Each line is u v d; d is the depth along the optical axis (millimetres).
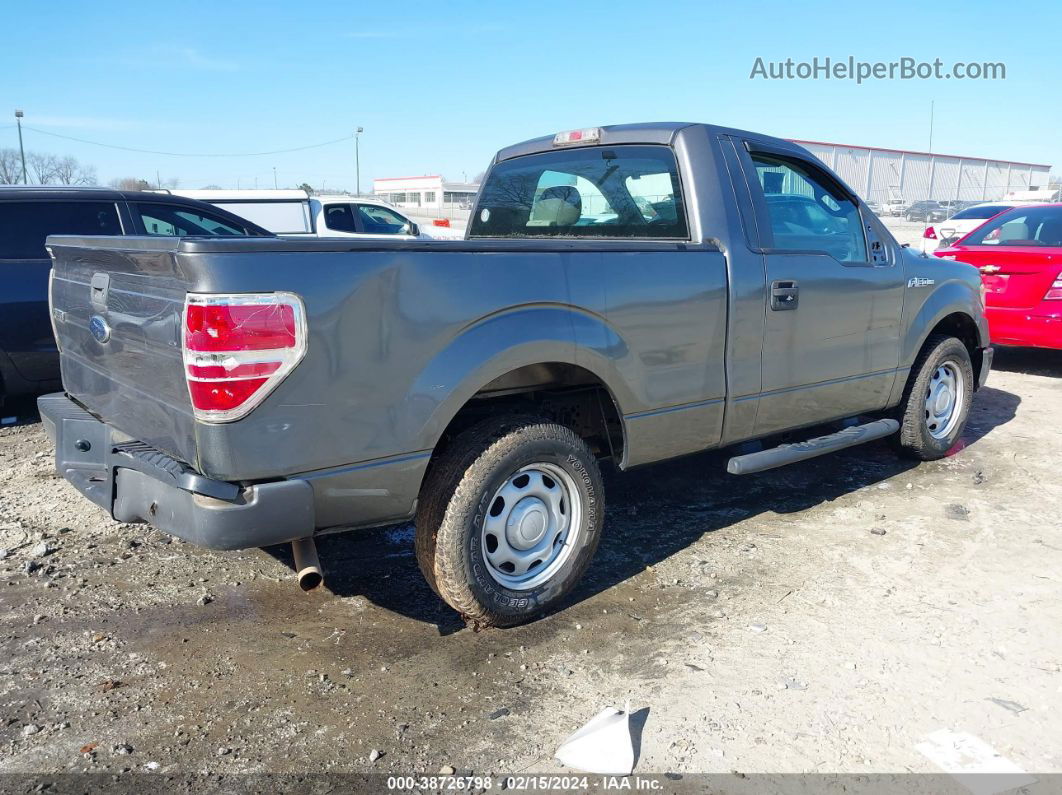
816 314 4344
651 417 3713
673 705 2883
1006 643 3270
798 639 3311
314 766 2582
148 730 2748
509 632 3389
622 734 2623
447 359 3004
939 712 2832
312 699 2926
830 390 4562
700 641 3303
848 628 3395
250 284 2574
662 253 3660
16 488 4961
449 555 3135
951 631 3363
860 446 5969
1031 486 5121
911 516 4633
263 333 2602
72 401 3766
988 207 17609
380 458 2916
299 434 2729
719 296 3857
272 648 3262
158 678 3047
